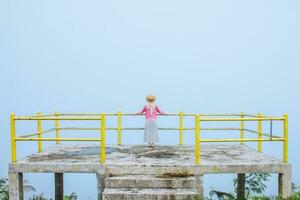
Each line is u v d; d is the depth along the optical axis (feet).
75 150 41.73
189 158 35.96
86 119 33.12
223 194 42.68
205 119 32.78
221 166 32.40
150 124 43.19
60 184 48.55
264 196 37.04
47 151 40.96
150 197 29.55
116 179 31.22
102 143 32.89
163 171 32.27
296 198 32.37
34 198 46.55
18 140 32.99
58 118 32.94
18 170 32.76
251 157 36.60
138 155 37.93
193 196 29.53
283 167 32.73
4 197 46.14
